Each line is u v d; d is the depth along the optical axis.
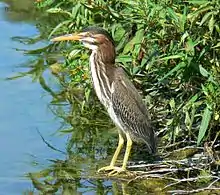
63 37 13.45
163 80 13.37
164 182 12.68
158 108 14.43
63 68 16.42
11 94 16.62
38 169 13.43
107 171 13.21
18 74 17.70
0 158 13.80
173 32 12.93
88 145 14.42
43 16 21.20
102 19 15.00
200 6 12.23
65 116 15.64
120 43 14.23
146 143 13.24
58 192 12.59
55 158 13.84
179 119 13.12
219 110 12.23
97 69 13.27
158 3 12.77
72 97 16.52
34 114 15.69
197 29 12.59
